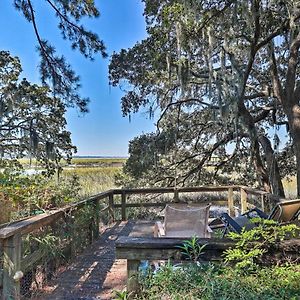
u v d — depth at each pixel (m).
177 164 9.38
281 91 6.68
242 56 6.35
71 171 9.85
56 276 3.64
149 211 8.51
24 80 8.30
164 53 6.08
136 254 2.13
